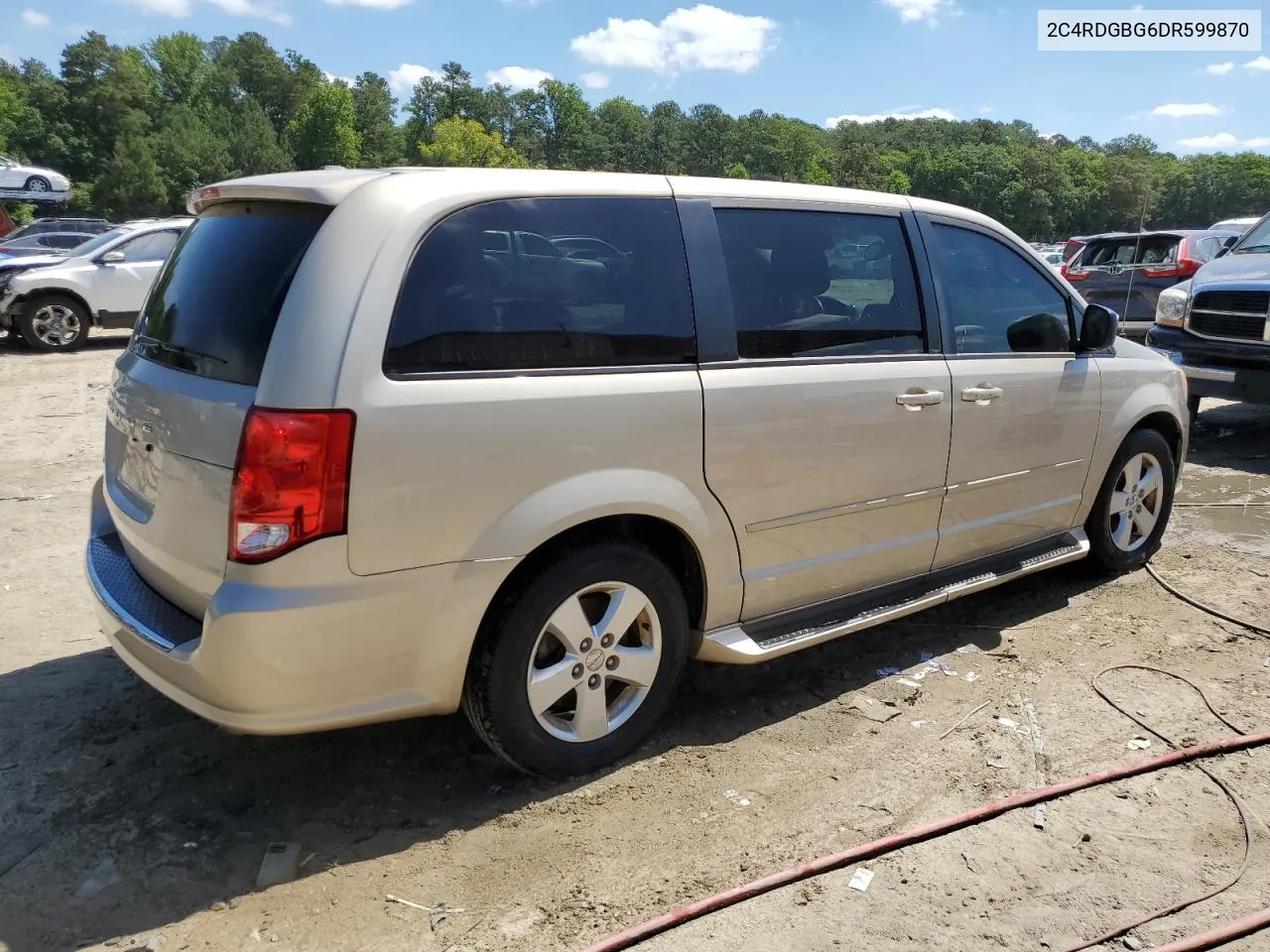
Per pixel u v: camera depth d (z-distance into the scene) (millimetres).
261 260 2787
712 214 3352
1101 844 2875
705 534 3230
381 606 2639
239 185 2977
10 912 2533
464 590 2756
